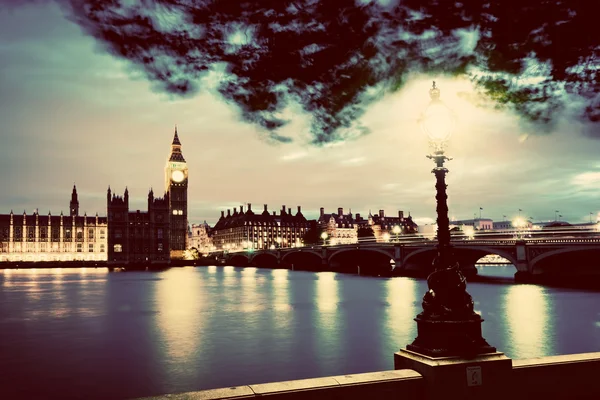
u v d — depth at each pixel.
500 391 6.95
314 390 6.26
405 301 51.94
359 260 128.25
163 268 190.75
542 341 28.77
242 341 30.06
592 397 7.49
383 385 6.60
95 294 64.75
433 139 7.76
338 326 35.34
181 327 35.75
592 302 46.81
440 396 6.63
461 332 7.00
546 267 68.31
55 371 23.42
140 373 23.03
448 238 7.56
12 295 63.56
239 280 96.12
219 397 5.93
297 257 150.75
